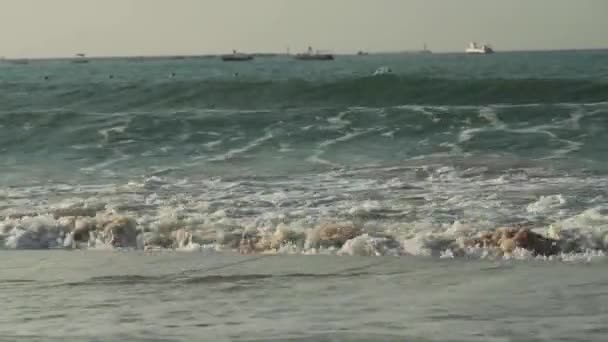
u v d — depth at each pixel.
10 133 98.25
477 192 60.72
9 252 45.00
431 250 42.72
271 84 133.25
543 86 123.44
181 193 63.06
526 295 33.41
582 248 42.28
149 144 91.69
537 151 80.19
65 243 46.81
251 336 28.05
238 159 81.38
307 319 30.33
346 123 96.94
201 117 101.50
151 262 41.50
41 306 33.03
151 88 138.00
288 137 91.88
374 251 43.09
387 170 72.19
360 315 30.78
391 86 128.25
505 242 42.56
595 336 27.55
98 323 30.20
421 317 30.31
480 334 27.92
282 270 39.12
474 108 100.56
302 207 56.12
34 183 70.38
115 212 54.19
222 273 38.75
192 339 27.77
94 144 92.75
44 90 151.00
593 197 57.47
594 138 84.88
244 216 53.03
